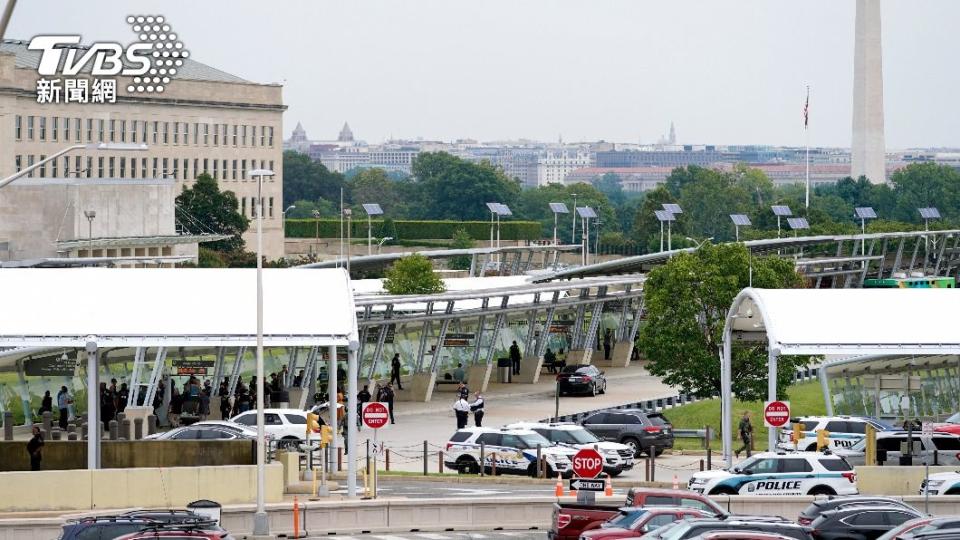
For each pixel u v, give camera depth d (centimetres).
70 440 14912
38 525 11388
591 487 11744
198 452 13925
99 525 9325
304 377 19225
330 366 14412
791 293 15300
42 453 13962
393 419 18962
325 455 14100
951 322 15025
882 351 14762
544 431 15388
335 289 14388
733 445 18225
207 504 10769
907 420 17550
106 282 14262
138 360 17188
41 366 17125
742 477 13200
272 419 15525
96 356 13475
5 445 14088
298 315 14000
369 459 14950
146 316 13825
